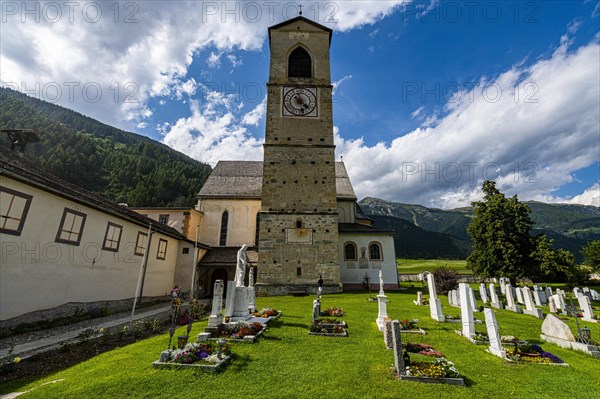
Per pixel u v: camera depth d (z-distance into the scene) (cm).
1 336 1295
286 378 783
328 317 1620
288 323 1435
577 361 1012
